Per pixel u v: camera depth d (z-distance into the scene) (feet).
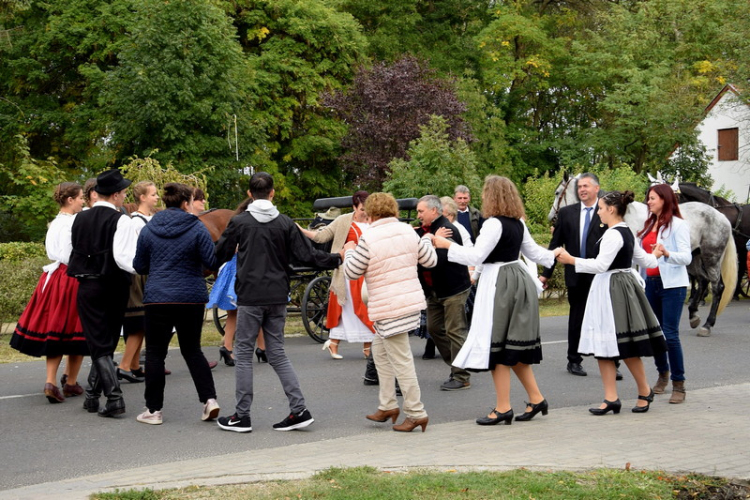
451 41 130.82
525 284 23.79
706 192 48.01
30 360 37.37
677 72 129.59
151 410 24.99
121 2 88.89
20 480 19.45
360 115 96.32
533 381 24.88
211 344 41.65
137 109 80.02
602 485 17.42
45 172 78.48
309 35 101.60
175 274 24.17
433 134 62.59
